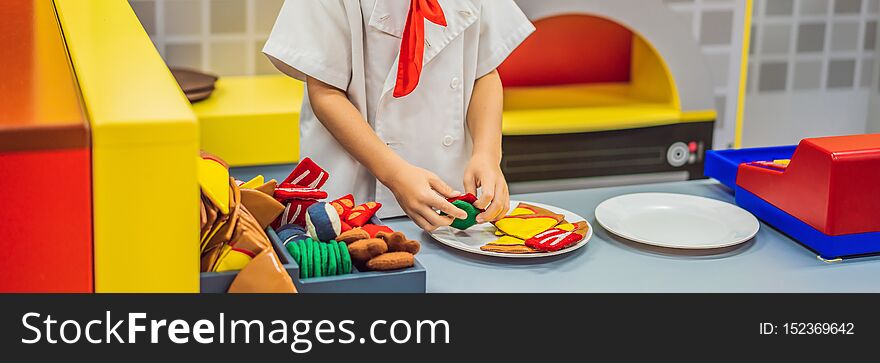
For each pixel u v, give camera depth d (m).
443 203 1.19
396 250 1.03
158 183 0.82
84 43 1.12
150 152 0.80
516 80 2.54
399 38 1.41
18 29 1.25
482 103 1.47
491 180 1.26
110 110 0.83
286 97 2.23
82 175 0.79
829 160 1.14
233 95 2.23
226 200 0.93
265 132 2.09
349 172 1.46
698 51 2.30
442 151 1.49
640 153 2.30
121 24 1.25
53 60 1.04
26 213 0.79
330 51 1.36
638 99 2.45
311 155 1.48
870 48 2.85
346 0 1.36
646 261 1.17
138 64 1.02
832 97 2.88
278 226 1.09
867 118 2.92
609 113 2.30
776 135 2.88
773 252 1.21
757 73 2.79
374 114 1.46
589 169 2.28
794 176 1.23
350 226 1.10
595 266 1.14
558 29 2.51
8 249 0.80
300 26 1.36
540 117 2.25
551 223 1.24
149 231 0.83
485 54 1.48
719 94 2.38
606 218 1.29
